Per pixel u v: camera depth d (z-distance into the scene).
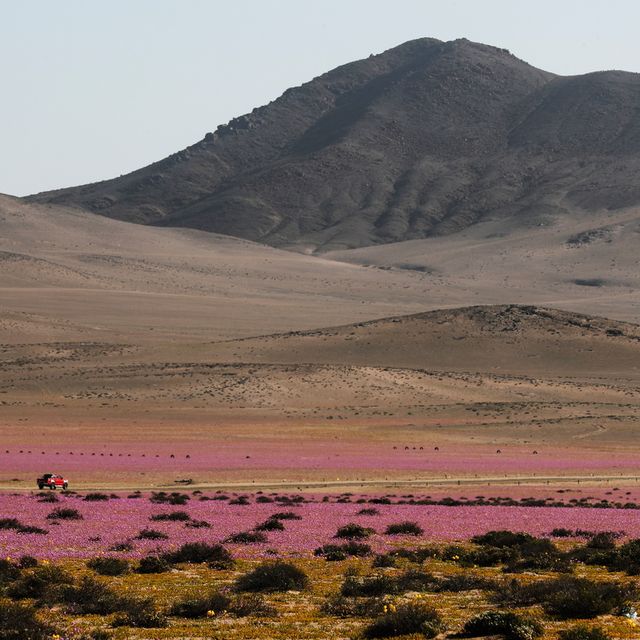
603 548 138.25
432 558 128.50
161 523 163.75
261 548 134.50
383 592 99.25
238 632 80.25
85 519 167.62
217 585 104.06
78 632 79.31
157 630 80.94
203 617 87.06
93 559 116.31
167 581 106.56
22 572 107.44
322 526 163.12
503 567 120.25
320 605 93.25
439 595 99.38
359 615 87.88
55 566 112.88
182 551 121.50
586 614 86.81
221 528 157.75
